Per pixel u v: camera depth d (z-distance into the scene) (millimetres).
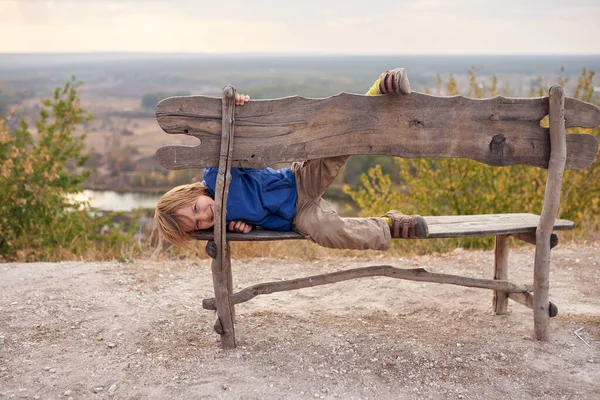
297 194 3781
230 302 3740
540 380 3365
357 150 3547
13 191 8617
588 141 3688
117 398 3188
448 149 3602
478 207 8547
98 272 5578
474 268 5949
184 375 3424
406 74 3373
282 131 3459
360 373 3457
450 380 3377
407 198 9031
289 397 3160
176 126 3402
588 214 8469
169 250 6723
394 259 6406
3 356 3721
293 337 3992
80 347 3881
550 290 5148
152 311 4609
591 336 3961
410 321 4379
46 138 10250
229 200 3611
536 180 8820
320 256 6609
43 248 8086
